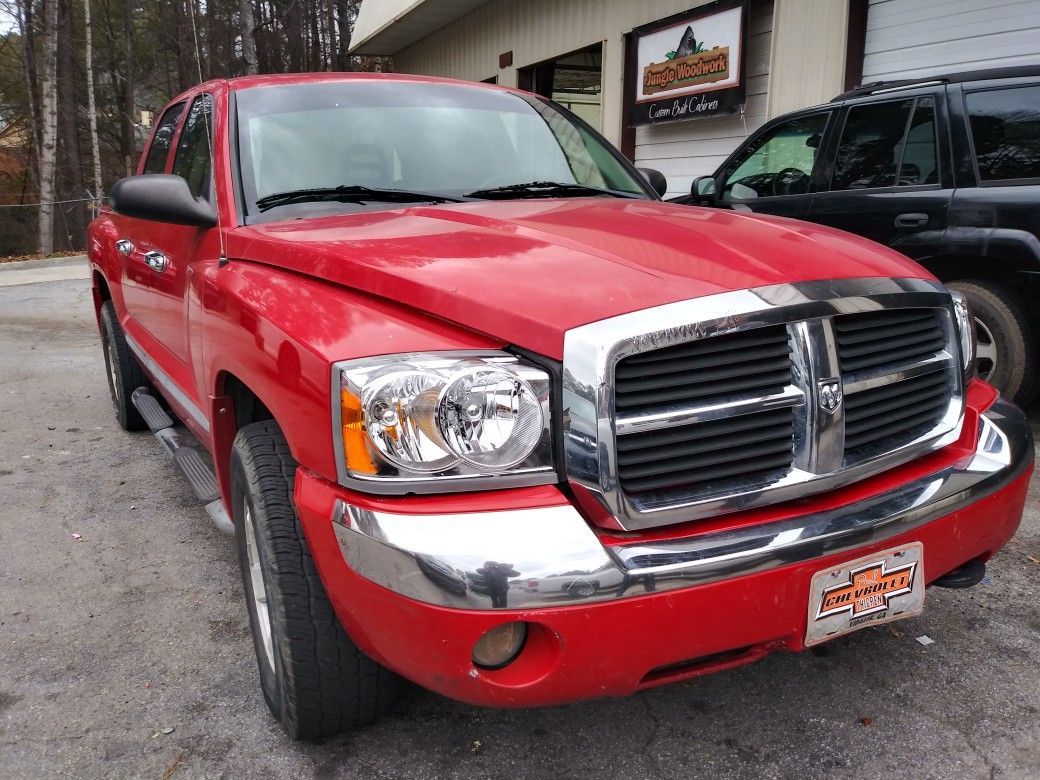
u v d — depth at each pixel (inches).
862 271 81.6
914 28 274.1
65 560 132.7
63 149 1202.0
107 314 190.2
